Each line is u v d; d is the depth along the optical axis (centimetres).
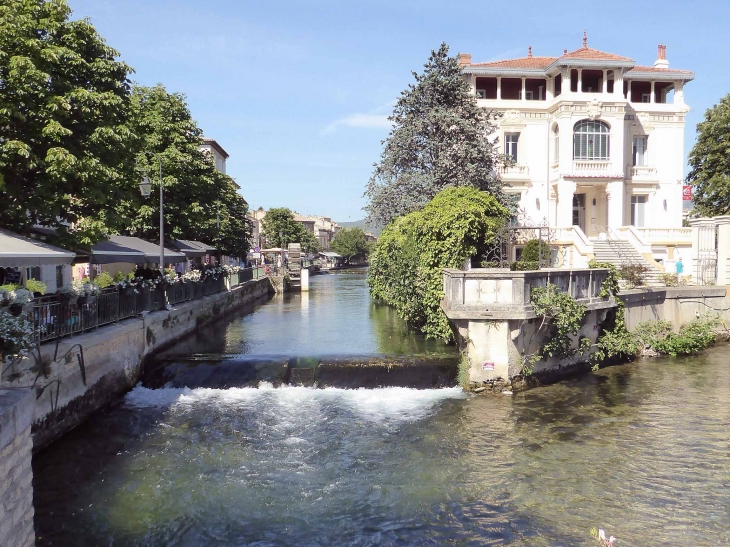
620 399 1638
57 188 1638
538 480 1125
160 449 1282
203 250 3294
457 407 1548
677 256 3403
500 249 2292
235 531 959
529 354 1736
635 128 3834
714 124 3722
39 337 1248
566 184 3616
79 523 976
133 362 1761
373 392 1662
